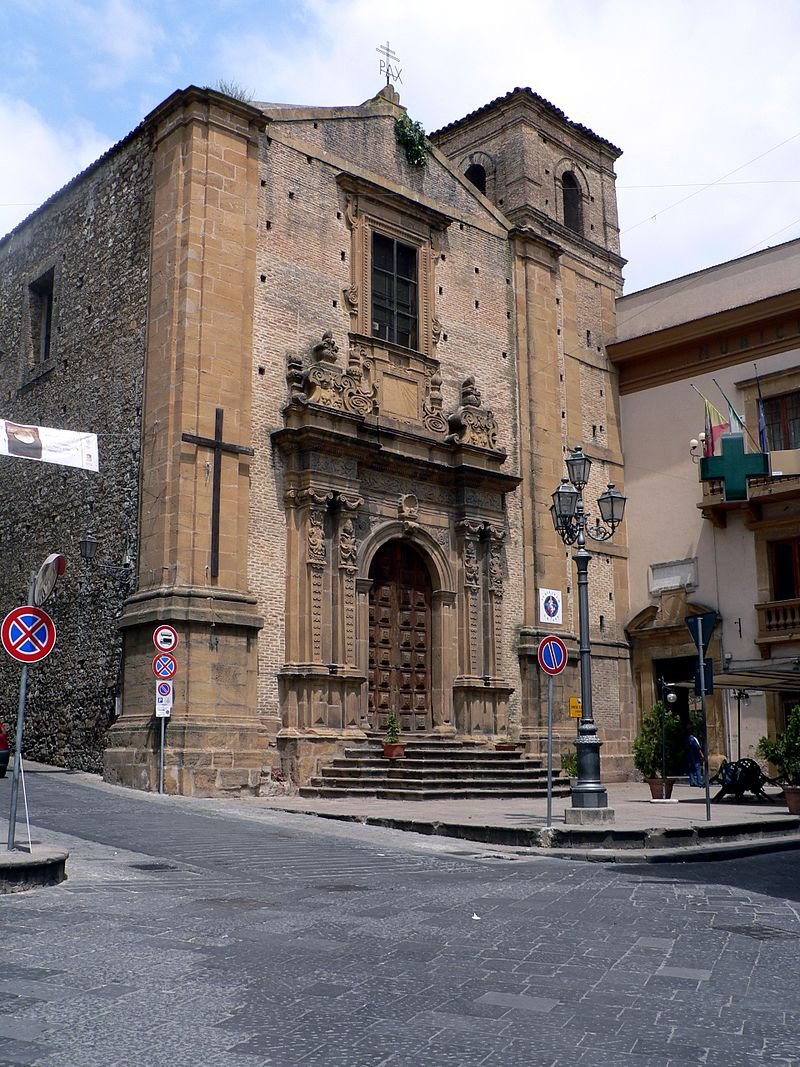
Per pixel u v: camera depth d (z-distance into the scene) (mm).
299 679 20203
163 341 20203
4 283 27656
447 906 8508
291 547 20734
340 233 23344
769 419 26812
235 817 15156
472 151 30531
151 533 19516
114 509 20953
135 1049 4676
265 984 5816
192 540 19094
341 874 10281
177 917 7680
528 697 24797
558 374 27922
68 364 23578
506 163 29500
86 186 24172
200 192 20516
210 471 19547
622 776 27062
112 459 21312
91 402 22375
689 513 27781
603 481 28562
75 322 23641
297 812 16344
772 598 25828
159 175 21297
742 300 27516
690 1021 5293
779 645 25547
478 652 23844
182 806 16172
